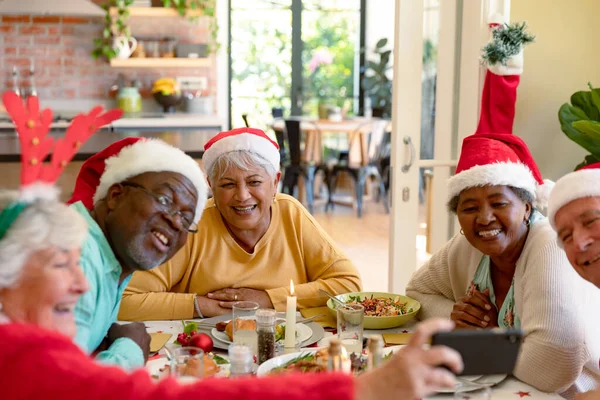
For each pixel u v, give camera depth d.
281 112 8.07
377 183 8.37
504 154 2.01
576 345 1.75
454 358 1.01
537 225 2.01
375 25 8.96
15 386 1.01
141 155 1.64
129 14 6.73
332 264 2.40
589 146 3.24
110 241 1.65
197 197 1.71
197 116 6.74
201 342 1.85
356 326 1.77
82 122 1.45
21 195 1.18
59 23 6.82
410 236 3.44
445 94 3.44
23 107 1.32
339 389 1.00
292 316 1.87
